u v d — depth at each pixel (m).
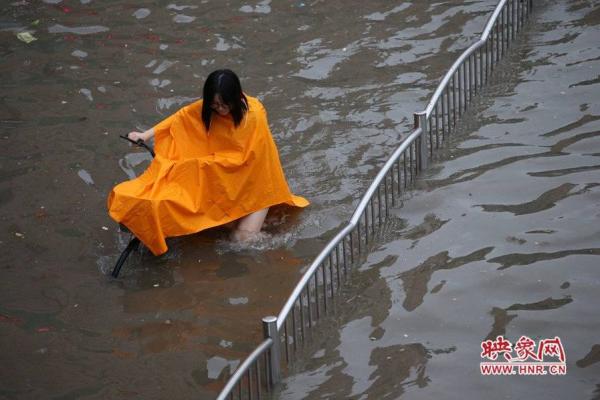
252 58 19.53
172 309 12.52
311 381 10.91
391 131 16.50
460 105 16.42
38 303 12.73
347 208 14.51
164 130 13.63
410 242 13.35
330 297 12.43
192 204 13.32
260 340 11.84
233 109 13.02
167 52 19.95
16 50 20.33
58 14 22.00
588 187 13.92
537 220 13.36
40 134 17.05
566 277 12.11
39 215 14.68
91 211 14.78
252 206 13.66
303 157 15.96
